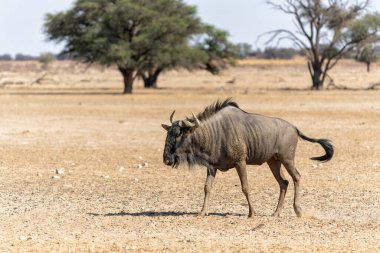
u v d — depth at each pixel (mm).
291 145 41344
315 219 40625
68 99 180250
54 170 60250
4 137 87312
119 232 37000
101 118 118875
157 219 40312
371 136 86688
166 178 55688
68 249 32969
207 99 176375
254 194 48812
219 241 34531
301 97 181625
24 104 158500
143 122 110188
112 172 59094
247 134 40344
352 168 60531
